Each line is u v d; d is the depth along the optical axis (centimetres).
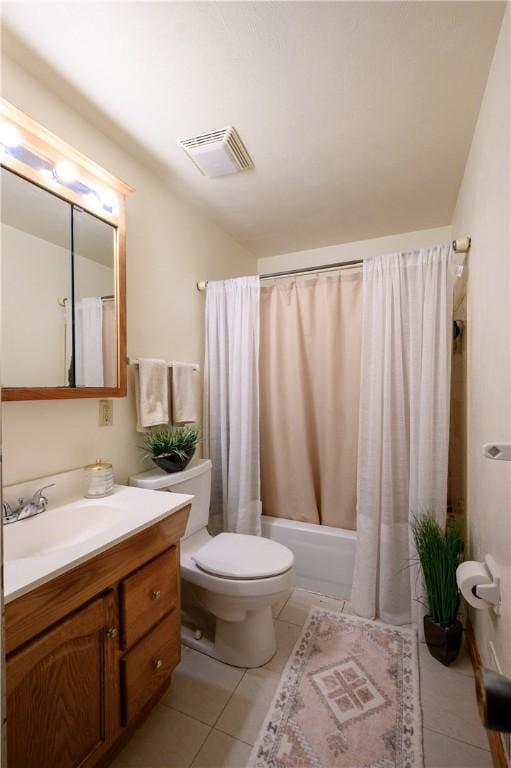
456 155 166
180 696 130
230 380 212
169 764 107
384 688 133
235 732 117
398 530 171
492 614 116
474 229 151
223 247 247
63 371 130
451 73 122
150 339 178
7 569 82
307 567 200
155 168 175
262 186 191
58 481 129
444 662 143
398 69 121
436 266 166
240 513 204
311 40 111
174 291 196
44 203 124
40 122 125
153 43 111
